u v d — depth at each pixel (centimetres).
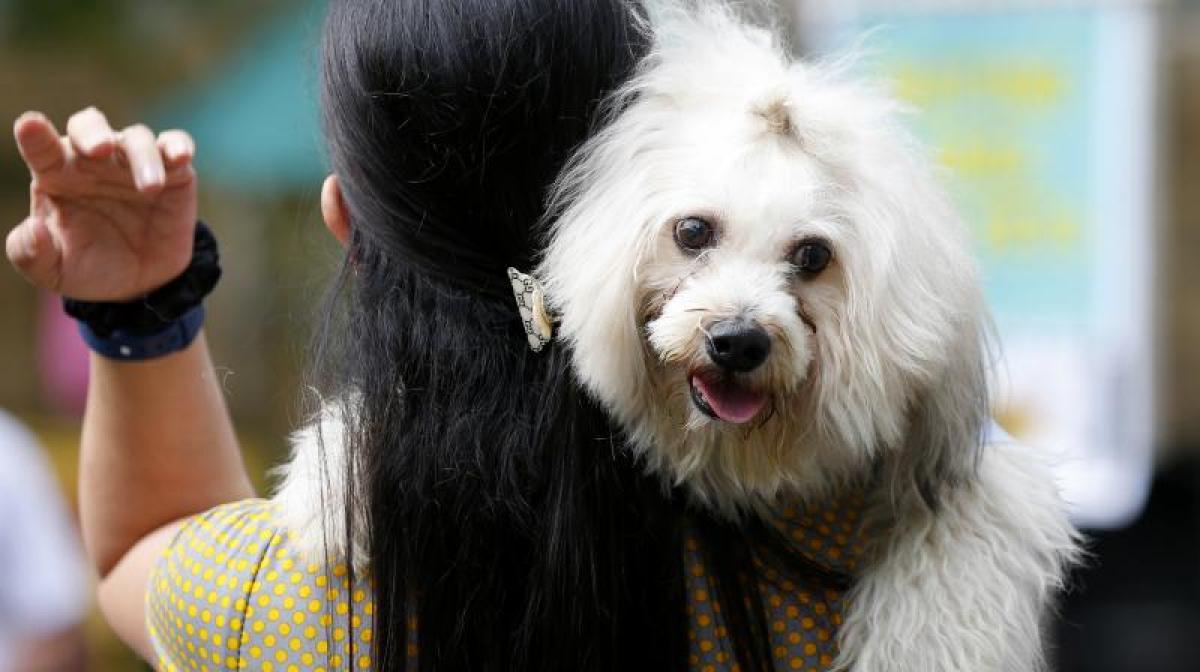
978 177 683
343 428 274
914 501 275
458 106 272
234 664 272
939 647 264
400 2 277
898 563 271
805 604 271
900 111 281
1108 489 679
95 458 318
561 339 266
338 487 273
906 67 676
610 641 265
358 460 269
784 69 276
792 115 261
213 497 321
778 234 262
